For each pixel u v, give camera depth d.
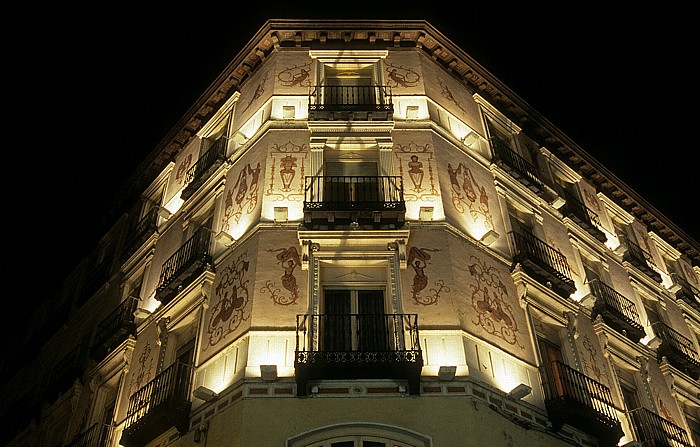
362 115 17.16
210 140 21.03
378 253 14.38
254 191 16.31
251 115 18.98
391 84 18.62
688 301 24.23
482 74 21.19
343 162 16.66
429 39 20.20
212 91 21.61
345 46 19.98
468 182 17.14
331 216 14.59
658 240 25.97
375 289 14.17
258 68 20.59
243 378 12.42
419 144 16.95
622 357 18.14
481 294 14.59
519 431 12.77
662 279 23.84
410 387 12.23
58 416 20.19
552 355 15.84
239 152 18.17
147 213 22.80
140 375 16.38
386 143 16.70
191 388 13.81
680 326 22.80
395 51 19.86
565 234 19.73
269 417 11.80
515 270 16.00
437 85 19.30
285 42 20.20
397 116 17.72
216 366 13.55
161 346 16.06
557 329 16.53
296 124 17.45
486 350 13.60
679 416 18.81
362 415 11.86
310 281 13.86
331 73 19.23
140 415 14.78
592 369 16.41
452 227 15.28
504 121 21.12
